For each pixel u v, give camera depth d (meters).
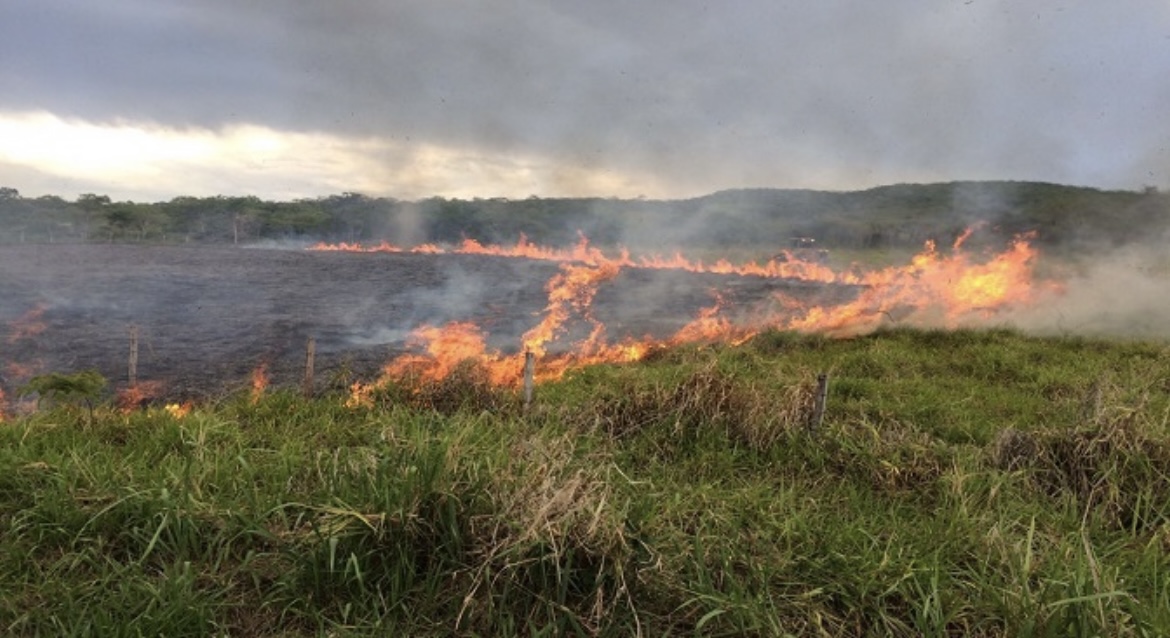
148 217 110.88
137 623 3.60
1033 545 4.91
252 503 4.86
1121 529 5.40
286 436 7.18
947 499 5.75
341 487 4.88
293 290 33.88
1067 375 12.34
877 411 9.13
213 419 7.30
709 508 5.17
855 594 4.20
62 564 4.30
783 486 6.12
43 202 105.88
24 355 16.58
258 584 4.16
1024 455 6.69
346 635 3.72
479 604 4.02
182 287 34.19
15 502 5.04
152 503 4.75
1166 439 6.24
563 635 3.85
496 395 8.86
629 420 8.05
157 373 14.65
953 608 3.97
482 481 4.56
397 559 4.25
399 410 8.08
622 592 3.95
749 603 3.91
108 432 7.23
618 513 4.40
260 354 17.02
